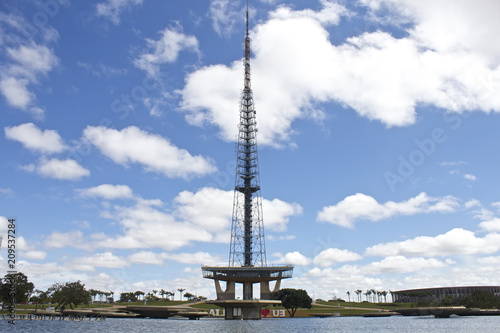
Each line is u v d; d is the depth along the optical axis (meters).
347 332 127.69
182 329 139.00
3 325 141.12
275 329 141.25
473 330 128.88
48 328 131.50
